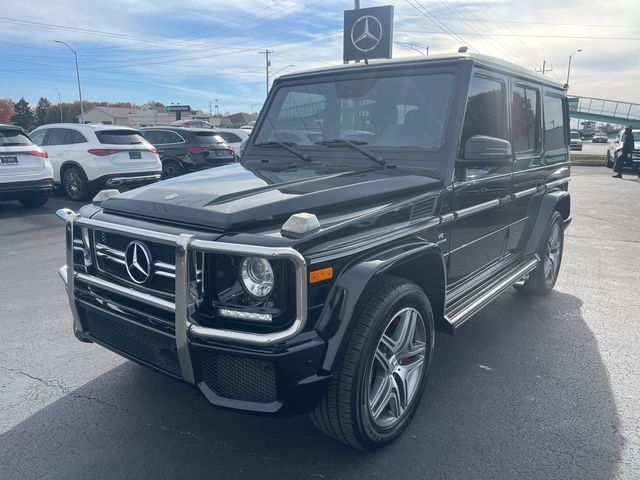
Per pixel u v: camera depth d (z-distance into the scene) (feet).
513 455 9.40
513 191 14.49
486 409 10.90
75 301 10.08
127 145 39.83
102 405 11.03
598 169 80.33
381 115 12.09
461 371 12.59
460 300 12.03
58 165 39.83
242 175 11.03
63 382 11.98
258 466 9.11
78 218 9.79
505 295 18.40
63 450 9.53
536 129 16.11
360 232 8.86
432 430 10.14
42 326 15.26
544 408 10.95
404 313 9.47
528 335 14.82
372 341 8.55
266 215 8.33
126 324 9.00
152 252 8.64
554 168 17.79
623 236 28.58
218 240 7.84
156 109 279.28
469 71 11.47
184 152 46.91
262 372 7.84
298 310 7.48
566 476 8.86
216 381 8.20
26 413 10.71
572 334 14.92
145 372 12.49
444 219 10.78
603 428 10.23
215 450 9.55
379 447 9.45
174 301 8.38
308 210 8.76
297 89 13.47
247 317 7.73
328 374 7.98
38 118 356.18
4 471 8.94
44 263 22.34
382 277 9.23
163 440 9.85
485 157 10.87
